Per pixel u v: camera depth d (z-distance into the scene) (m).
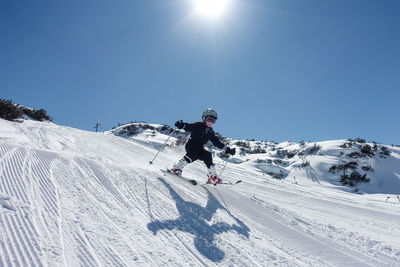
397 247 3.53
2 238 1.62
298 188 10.08
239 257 2.32
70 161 4.04
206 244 2.41
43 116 23.84
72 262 1.58
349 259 2.88
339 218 5.30
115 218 2.44
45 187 2.72
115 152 9.77
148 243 2.12
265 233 3.15
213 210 3.55
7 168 3.00
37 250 1.59
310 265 2.49
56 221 2.04
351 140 29.64
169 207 3.20
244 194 4.96
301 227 3.82
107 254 1.78
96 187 3.19
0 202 2.06
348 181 20.25
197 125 4.96
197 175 8.23
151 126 41.47
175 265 1.88
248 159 28.45
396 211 6.66
